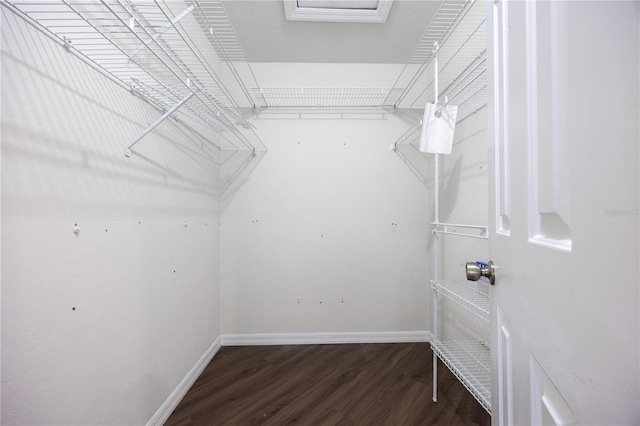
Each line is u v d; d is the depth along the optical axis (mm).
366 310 2201
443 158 1986
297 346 2125
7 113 667
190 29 1663
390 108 2221
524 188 487
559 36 380
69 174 831
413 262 2219
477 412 1396
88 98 906
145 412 1191
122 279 1057
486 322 1479
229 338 2152
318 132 2211
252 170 2195
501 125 610
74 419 835
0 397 647
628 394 263
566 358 360
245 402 1474
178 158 1521
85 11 903
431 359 1907
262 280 2180
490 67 671
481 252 1522
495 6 645
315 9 1692
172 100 1281
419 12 1709
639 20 258
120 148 1054
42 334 743
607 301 288
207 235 1920
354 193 2213
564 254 363
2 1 659
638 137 256
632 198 262
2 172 658
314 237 2199
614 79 282
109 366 983
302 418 1357
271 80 2211
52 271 773
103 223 963
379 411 1405
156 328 1286
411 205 2225
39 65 746
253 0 1617
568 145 359
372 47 2041
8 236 668
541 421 439
